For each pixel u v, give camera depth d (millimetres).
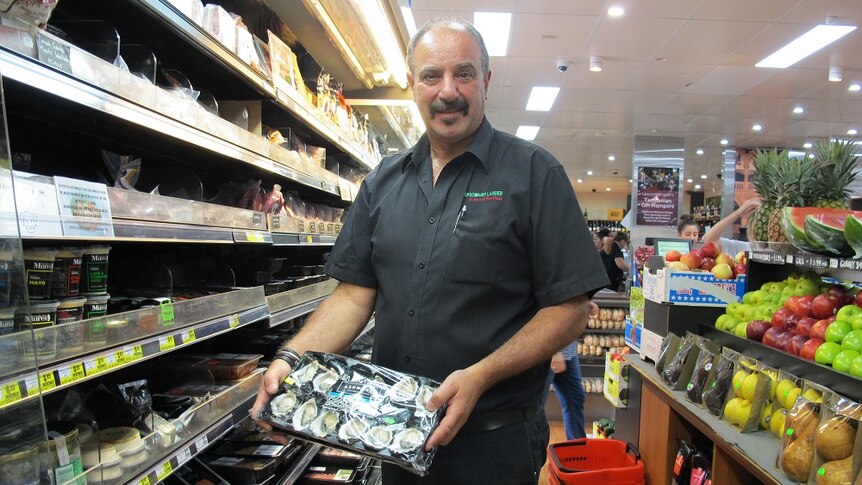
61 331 872
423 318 1157
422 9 4371
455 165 1199
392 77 2814
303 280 2197
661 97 6664
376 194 1353
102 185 952
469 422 1139
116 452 1043
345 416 933
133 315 1054
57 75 826
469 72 1127
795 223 1822
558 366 3094
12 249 728
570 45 5047
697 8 4215
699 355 1969
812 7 4137
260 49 1688
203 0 1802
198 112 1281
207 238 1305
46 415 1060
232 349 1997
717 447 1656
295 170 1936
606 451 2477
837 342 1490
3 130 726
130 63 1188
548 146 10367
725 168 9836
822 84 5895
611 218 19203
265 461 1746
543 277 1134
